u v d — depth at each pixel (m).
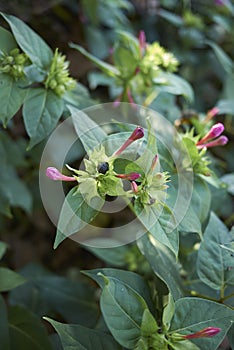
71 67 1.22
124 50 0.98
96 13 1.17
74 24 1.24
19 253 1.28
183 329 0.76
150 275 0.96
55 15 1.23
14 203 1.06
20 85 0.84
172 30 1.35
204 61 1.35
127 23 1.30
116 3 1.20
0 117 0.83
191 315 0.76
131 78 0.97
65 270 1.29
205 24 1.41
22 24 0.85
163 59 0.98
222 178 1.02
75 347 0.75
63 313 1.02
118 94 1.04
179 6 1.40
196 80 1.35
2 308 0.87
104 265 1.27
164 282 0.81
